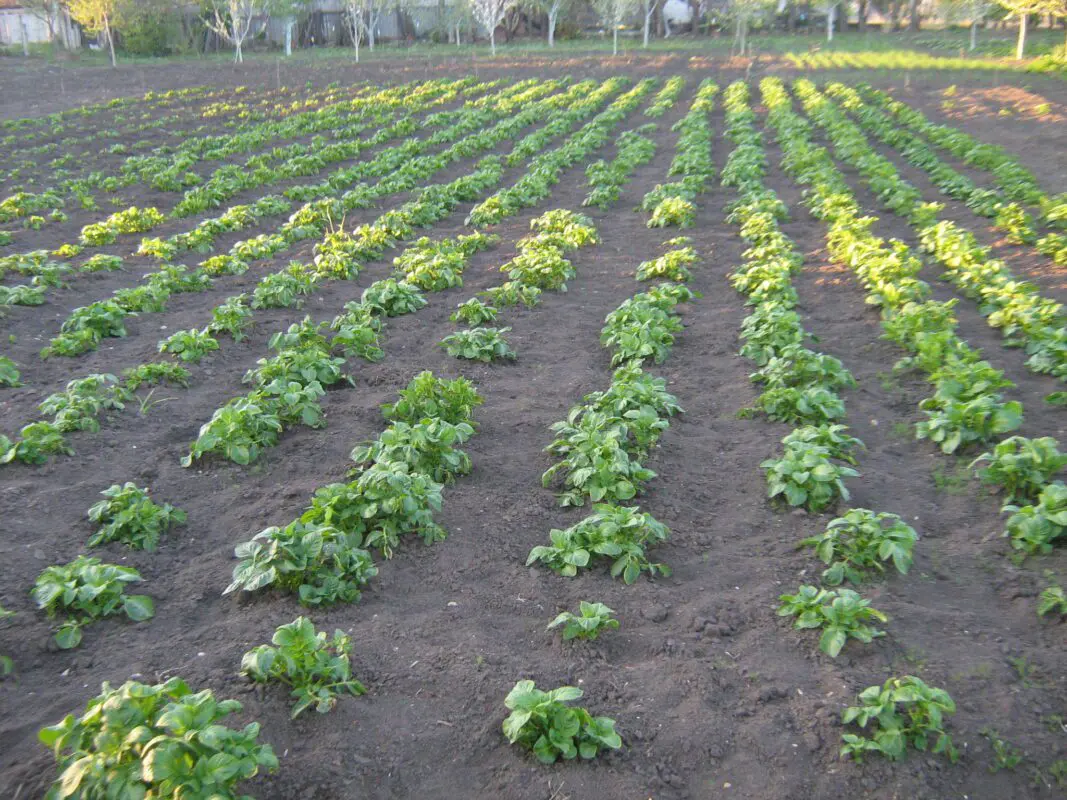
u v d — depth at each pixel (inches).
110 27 2150.6
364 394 359.3
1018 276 506.0
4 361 370.0
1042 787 170.2
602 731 176.4
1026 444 265.9
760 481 288.0
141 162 889.5
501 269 520.4
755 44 2215.8
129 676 197.0
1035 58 1630.2
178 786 147.0
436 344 418.6
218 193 754.8
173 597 229.3
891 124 1043.3
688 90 1492.4
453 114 1238.3
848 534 243.8
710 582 236.7
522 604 227.5
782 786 170.2
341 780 169.9
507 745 179.8
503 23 2554.1
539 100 1422.2
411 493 249.6
